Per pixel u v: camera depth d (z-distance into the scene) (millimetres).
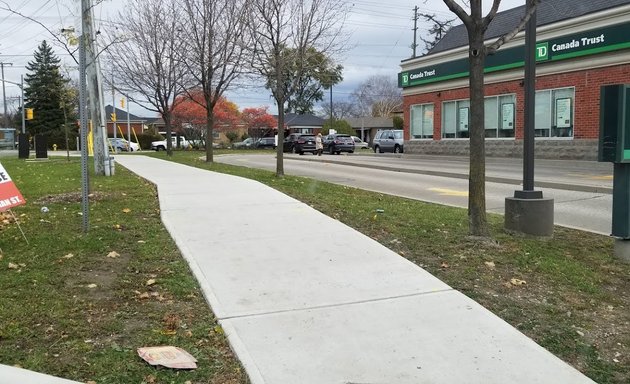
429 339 4023
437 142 30562
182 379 3430
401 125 76250
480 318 4398
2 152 39750
